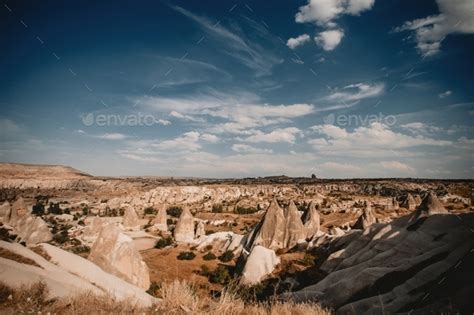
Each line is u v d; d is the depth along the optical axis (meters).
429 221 18.70
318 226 44.94
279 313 6.06
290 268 27.88
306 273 25.84
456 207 55.72
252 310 5.90
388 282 15.32
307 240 38.66
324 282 18.47
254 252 29.70
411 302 12.75
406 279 15.14
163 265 35.22
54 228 66.69
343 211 79.25
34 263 9.60
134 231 61.69
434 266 14.29
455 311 9.75
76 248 42.16
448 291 11.36
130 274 22.98
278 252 38.00
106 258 22.92
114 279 12.66
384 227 21.86
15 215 54.50
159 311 5.45
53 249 12.95
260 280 27.03
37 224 49.50
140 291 12.78
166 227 67.56
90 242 48.97
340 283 16.33
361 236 24.36
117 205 122.62
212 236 47.06
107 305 5.58
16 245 10.34
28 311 4.95
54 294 6.31
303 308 6.63
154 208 113.44
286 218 41.69
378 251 20.27
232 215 89.75
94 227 52.94
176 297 5.86
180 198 134.25
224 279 29.23
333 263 24.25
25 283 6.37
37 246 12.88
